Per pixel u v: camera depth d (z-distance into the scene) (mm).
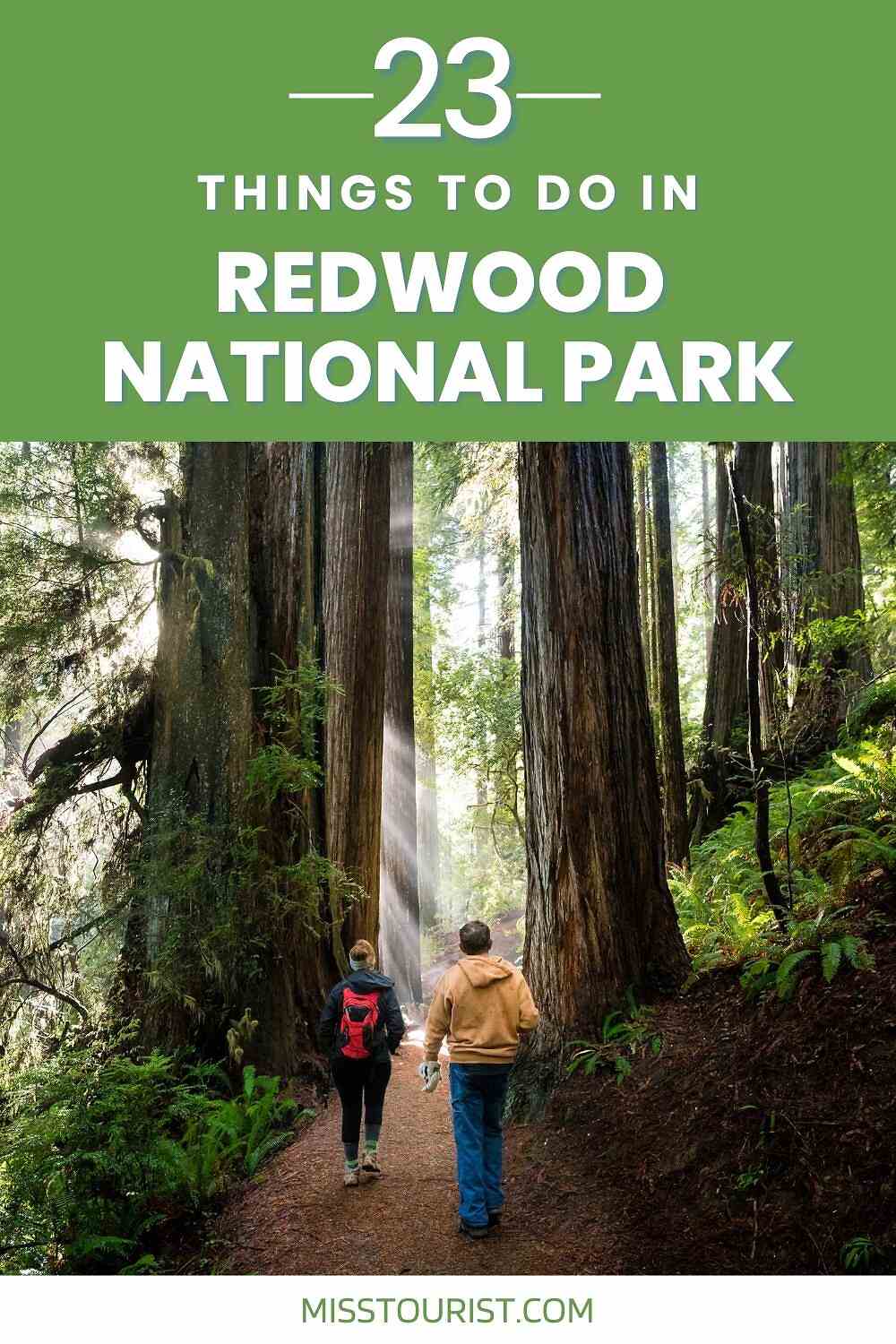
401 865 12945
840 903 5793
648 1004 6172
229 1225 5480
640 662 6867
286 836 8609
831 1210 4016
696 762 12977
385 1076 5789
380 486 10695
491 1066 4930
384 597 10664
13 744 9523
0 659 8367
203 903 7941
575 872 6398
